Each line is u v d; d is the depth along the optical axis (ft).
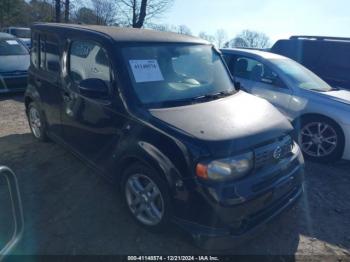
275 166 8.73
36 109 15.19
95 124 10.65
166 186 8.22
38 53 14.56
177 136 8.03
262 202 8.12
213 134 7.98
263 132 8.61
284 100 16.29
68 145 12.86
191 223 7.88
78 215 10.27
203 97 10.44
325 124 15.14
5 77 25.57
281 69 16.89
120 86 9.52
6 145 15.83
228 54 19.20
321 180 13.71
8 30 64.18
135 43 10.43
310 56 23.02
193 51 11.91
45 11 94.99
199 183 7.57
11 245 6.11
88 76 10.93
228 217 7.54
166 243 9.11
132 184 9.53
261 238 9.59
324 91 16.16
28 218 10.06
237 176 7.79
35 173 12.93
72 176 12.74
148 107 9.23
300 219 10.66
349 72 21.22
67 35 12.19
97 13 82.58
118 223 9.89
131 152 9.04
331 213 11.10
